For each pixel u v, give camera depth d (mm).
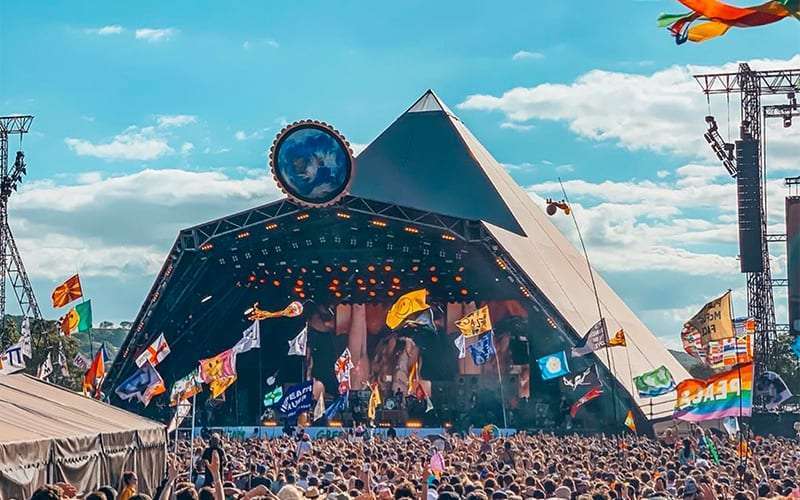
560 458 40500
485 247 84688
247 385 95812
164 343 62062
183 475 29203
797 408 88562
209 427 92500
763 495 25031
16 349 38688
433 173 104062
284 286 92625
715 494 25859
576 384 77062
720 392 36750
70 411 33500
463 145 106062
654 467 38281
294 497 20719
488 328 65625
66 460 27828
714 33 18625
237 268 89688
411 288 91438
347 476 32219
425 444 57219
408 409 92375
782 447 53719
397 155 106250
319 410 71938
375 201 84125
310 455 40250
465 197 101625
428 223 84500
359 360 93812
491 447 50562
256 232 86250
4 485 23969
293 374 95312
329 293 93062
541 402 89562
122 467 33094
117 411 38156
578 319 86188
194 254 87312
